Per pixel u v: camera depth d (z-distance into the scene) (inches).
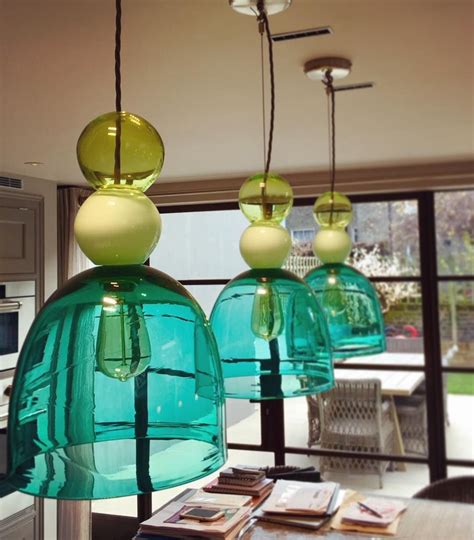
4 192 120.3
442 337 138.9
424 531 86.3
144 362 22.9
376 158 120.3
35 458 23.0
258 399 42.7
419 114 86.4
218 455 25.3
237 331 43.0
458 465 137.4
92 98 73.9
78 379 22.6
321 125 91.7
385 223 140.8
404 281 139.9
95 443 23.0
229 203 130.8
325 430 146.3
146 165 26.1
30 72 64.3
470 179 125.5
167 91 72.1
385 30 56.1
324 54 61.5
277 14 51.9
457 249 137.0
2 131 88.8
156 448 23.6
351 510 92.0
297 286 44.6
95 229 24.7
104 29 53.5
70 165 115.0
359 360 144.9
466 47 60.8
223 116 84.4
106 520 132.8
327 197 67.3
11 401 24.2
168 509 92.2
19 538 122.7
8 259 120.6
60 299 24.3
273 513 90.8
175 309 24.3
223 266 117.4
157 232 25.8
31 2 48.2
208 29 54.1
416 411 140.5
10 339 120.3
